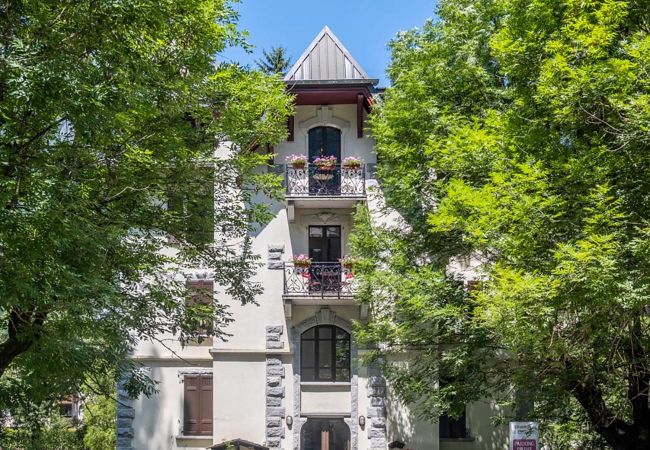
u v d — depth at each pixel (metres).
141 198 13.91
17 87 9.58
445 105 17.56
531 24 13.45
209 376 22.95
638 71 11.34
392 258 18.86
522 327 11.70
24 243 9.79
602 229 11.36
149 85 12.94
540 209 11.87
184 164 14.46
